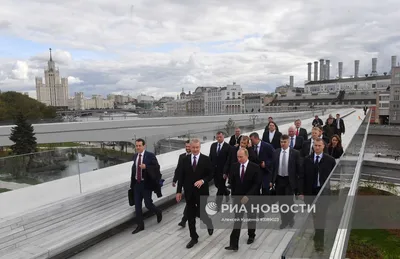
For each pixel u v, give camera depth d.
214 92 144.25
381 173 37.00
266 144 7.31
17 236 5.42
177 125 36.12
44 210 5.97
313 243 3.75
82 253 5.76
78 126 28.98
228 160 7.30
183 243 6.09
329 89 133.12
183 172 6.09
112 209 7.29
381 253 13.27
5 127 27.11
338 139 8.03
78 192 7.18
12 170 6.54
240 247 5.80
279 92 149.75
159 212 7.12
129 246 6.02
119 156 9.80
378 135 86.25
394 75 93.69
